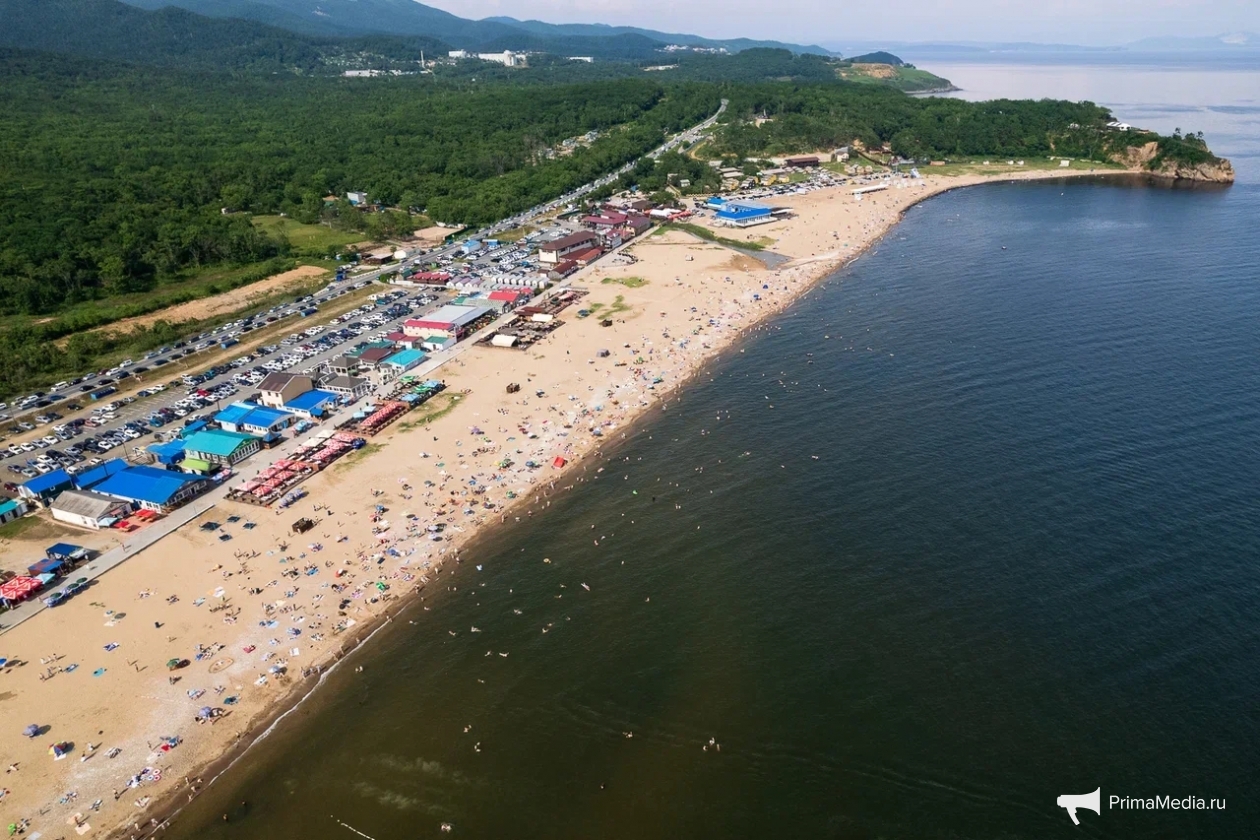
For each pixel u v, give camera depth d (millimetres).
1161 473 127562
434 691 95500
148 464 145375
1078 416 148125
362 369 185625
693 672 95812
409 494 135750
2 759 86125
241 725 91312
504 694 94562
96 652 100625
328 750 88125
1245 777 78250
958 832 75000
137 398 176625
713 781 81938
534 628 104938
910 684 91500
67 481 135875
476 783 83312
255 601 109875
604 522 127625
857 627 100562
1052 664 92562
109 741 88688
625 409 166250
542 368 187125
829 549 115938
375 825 79500
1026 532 115562
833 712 88812
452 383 179625
